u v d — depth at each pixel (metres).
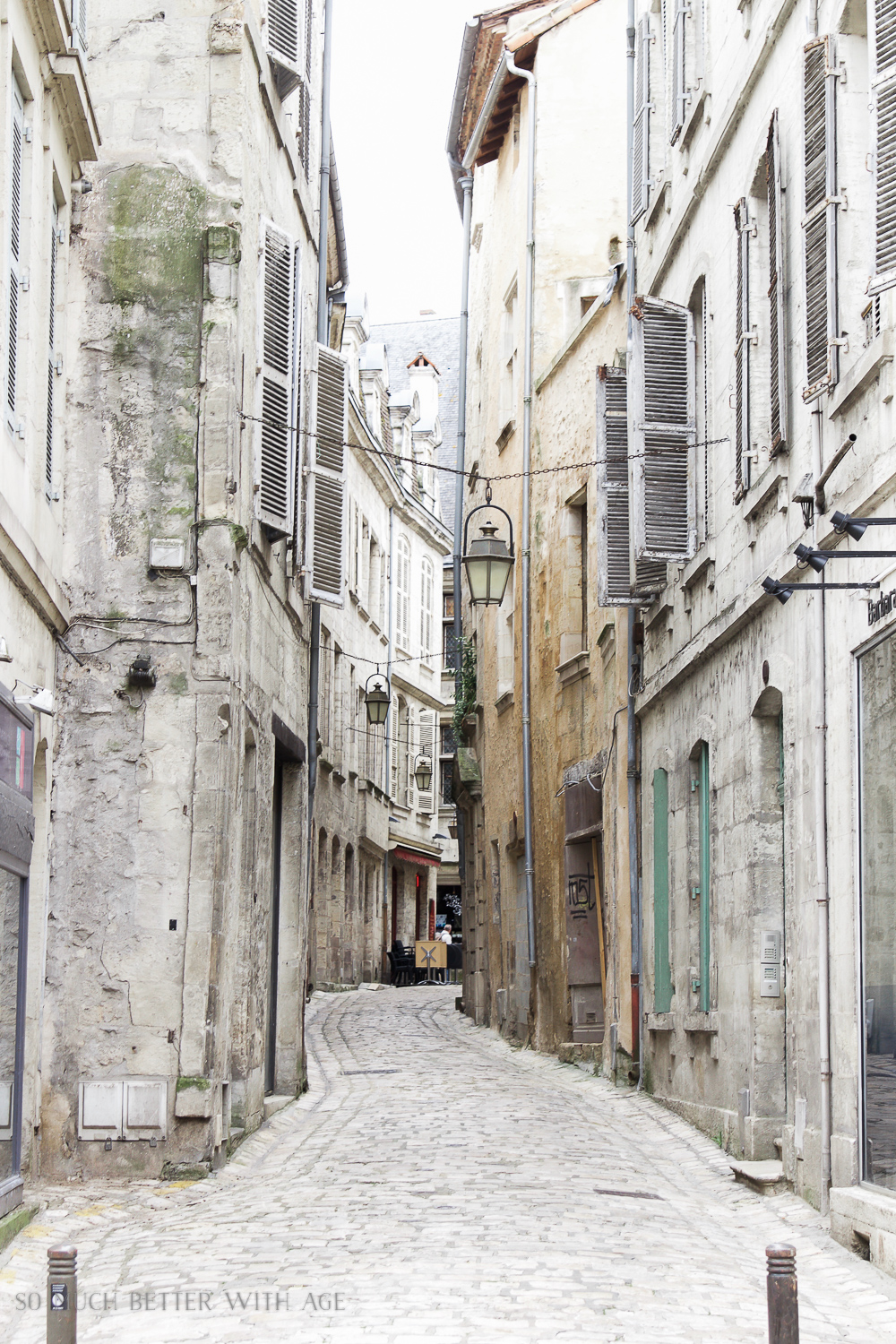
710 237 14.73
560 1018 21.41
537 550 23.47
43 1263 9.11
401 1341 6.90
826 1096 10.36
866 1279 8.60
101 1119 12.12
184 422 13.11
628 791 18.09
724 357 14.08
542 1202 10.38
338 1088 18.00
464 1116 14.95
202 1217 10.42
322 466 16.23
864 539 9.88
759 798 12.69
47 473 12.16
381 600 42.00
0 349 10.05
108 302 13.29
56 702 12.69
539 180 24.72
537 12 25.72
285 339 14.85
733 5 13.80
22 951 10.62
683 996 15.40
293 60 15.83
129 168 13.49
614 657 19.19
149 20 13.72
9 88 10.09
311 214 19.03
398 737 45.44
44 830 12.27
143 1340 7.09
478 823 30.11
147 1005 12.35
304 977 17.98
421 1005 33.16
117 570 12.92
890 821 9.37
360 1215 10.02
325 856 35.09
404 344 58.62
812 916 10.95
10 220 10.38
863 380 9.74
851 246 10.42
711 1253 9.11
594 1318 7.36
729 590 13.60
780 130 12.07
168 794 12.62
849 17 10.48
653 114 17.70
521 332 25.45
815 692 10.79
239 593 13.38
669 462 14.88
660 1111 15.70
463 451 31.05
